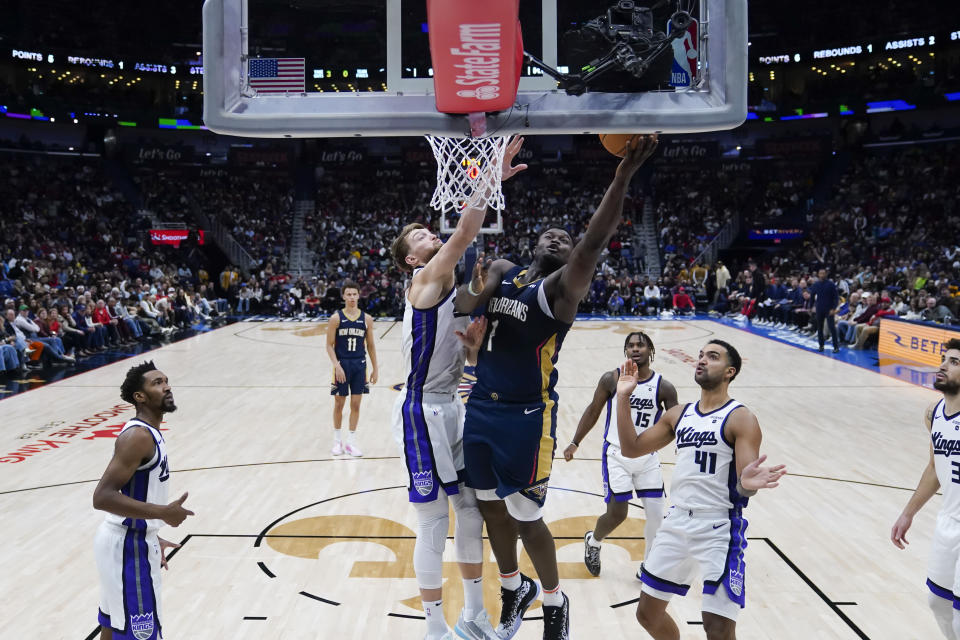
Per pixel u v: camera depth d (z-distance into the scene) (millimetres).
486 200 2992
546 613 3500
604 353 16141
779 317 21484
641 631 4602
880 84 31266
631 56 2445
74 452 8562
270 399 11547
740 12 2416
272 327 21625
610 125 2441
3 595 5051
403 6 2447
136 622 3691
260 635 4535
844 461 8234
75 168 31188
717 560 3707
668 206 32406
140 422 3723
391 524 6348
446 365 3523
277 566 5512
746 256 31078
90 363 14992
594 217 2773
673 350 16438
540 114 2449
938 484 4098
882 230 28359
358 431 9586
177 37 31328
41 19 29531
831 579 5316
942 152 30641
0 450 8633
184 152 32031
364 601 4980
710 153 32594
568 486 7316
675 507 3881
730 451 3766
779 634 4559
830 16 31203
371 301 25406
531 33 2457
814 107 32062
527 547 3412
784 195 32188
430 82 2461
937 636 4527
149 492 3750
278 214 32438
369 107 2443
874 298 16844
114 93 31766
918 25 30047
